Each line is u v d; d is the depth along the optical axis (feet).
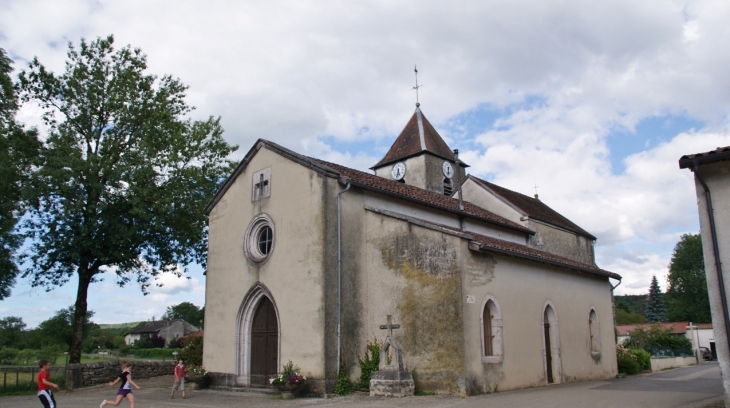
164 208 72.64
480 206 93.86
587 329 68.59
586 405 39.91
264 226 62.39
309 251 54.85
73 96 75.82
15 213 74.54
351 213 57.06
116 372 76.74
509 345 53.21
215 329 64.44
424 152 98.22
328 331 52.08
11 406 52.03
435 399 45.01
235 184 66.49
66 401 55.88
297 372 52.70
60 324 222.89
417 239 53.62
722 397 44.09
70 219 70.59
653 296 268.62
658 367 95.86
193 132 83.30
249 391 57.57
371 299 56.29
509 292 55.01
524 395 46.93
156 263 81.35
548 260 60.75
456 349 48.19
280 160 60.64
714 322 36.06
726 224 36.52
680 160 37.91
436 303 50.62
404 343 52.37
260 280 59.67
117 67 78.28
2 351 138.10
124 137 78.18
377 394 48.96
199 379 62.59
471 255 50.88
